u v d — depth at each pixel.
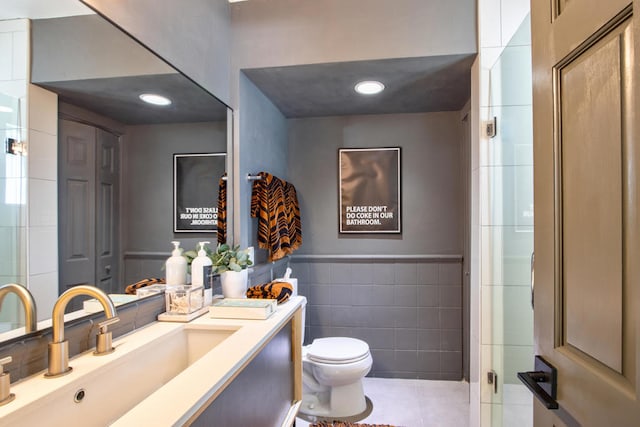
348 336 2.84
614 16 0.58
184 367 1.30
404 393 2.55
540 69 0.84
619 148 0.57
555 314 0.77
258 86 2.20
